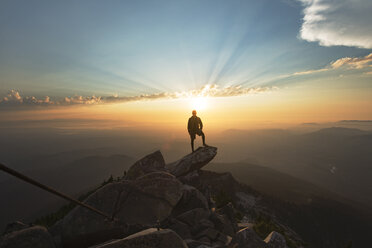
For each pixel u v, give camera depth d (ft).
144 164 51.80
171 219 28.53
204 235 26.58
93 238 21.90
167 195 26.53
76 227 21.85
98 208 23.32
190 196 34.40
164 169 53.06
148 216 24.72
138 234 15.85
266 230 45.65
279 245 23.95
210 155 54.49
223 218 34.35
